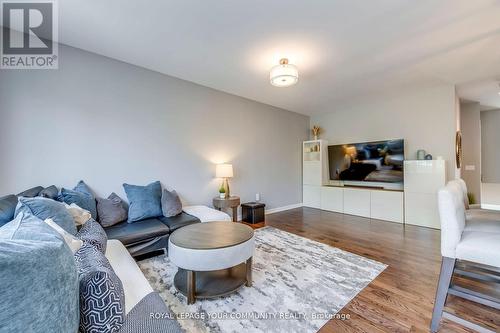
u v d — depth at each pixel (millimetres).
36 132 2535
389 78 3637
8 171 2379
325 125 5902
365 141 5125
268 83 3852
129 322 1019
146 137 3332
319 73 3430
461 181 2332
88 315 933
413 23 2234
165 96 3514
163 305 1196
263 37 2490
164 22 2242
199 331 1544
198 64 3166
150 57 2986
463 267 2010
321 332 1524
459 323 1544
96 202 2680
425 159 4129
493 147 6363
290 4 1983
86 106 2850
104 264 1156
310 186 5738
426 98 4250
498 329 1509
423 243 3156
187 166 3766
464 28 2307
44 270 713
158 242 2623
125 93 3145
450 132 3998
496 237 1465
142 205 2928
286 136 5535
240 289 2021
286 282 2137
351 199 4945
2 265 620
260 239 3338
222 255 1824
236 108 4465
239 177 4531
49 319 708
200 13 2098
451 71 3367
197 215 3088
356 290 2006
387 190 4520
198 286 1965
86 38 2564
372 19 2178
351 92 4312
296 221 4383
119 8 2039
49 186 2549
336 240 3295
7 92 2395
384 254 2781
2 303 618
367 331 1525
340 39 2518
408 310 1731
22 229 931
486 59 2982
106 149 2994
